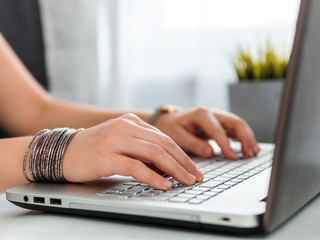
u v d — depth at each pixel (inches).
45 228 17.9
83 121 40.7
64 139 22.9
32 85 46.2
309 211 19.5
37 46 65.3
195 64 67.5
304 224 17.7
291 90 14.8
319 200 21.3
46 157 22.5
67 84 68.7
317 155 18.5
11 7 62.4
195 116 32.7
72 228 17.8
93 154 21.4
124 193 19.4
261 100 42.9
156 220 17.4
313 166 18.3
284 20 62.1
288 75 14.8
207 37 65.3
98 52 68.5
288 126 15.0
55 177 22.3
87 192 20.0
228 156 29.5
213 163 27.5
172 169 20.7
